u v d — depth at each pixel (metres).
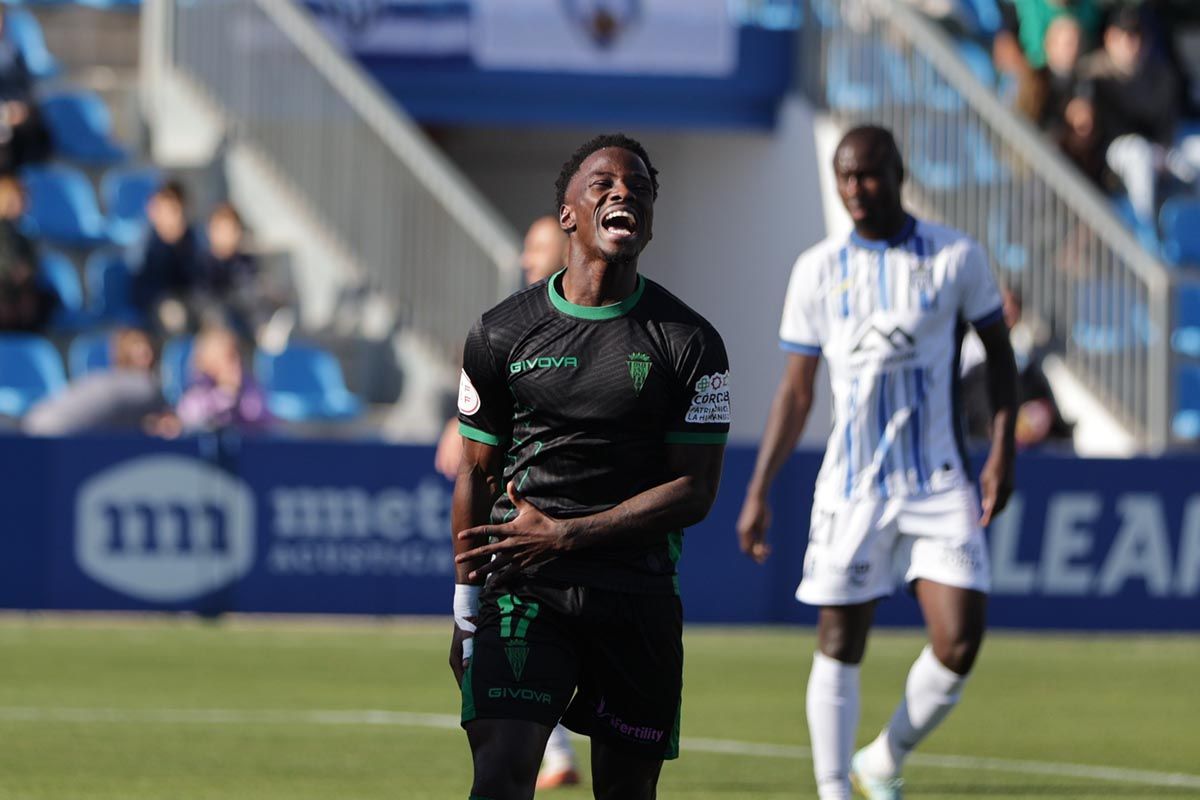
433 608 46.62
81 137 64.56
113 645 41.28
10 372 56.75
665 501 14.88
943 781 26.14
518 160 72.75
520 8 66.06
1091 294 58.56
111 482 45.66
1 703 32.59
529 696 14.85
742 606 47.06
